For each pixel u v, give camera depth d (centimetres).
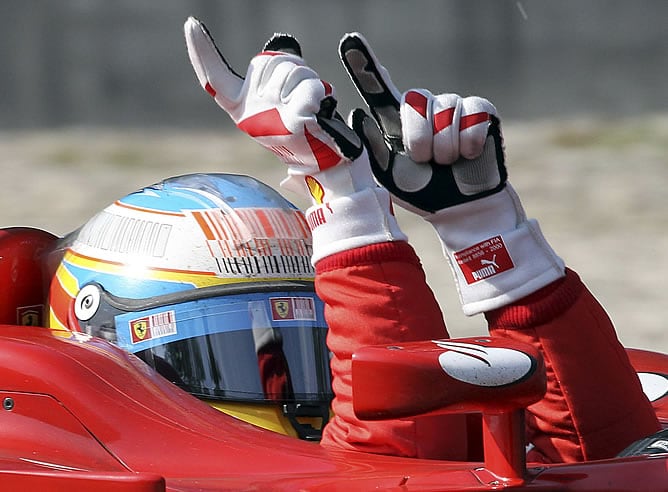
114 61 8775
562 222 3256
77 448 795
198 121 6319
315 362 923
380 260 816
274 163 4197
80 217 3375
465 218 852
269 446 798
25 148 4750
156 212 945
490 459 677
